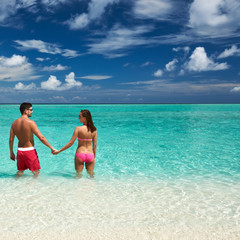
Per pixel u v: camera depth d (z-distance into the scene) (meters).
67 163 6.11
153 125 16.56
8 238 2.52
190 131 13.17
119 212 3.19
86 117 4.73
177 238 2.56
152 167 5.78
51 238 2.54
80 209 3.27
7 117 23.88
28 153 4.62
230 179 4.79
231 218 3.02
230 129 14.12
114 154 7.30
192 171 5.41
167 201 3.59
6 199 3.59
